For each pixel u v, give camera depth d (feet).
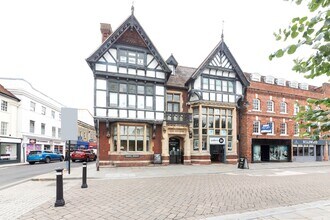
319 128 7.57
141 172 54.75
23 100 104.58
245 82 82.69
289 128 93.40
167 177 47.50
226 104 78.64
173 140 76.79
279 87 93.30
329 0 6.51
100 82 66.23
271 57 7.31
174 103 77.05
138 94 69.87
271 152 90.22
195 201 26.32
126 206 24.26
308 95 98.37
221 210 22.88
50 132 131.64
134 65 69.26
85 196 29.04
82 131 182.70
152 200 26.84
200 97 75.51
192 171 56.95
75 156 95.76
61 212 22.25
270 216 20.75
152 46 70.85
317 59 6.82
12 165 86.07
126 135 68.03
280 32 7.19
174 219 20.21
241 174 52.60
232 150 78.54
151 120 70.08
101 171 56.85
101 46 65.41
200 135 74.18
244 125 85.25
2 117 93.76
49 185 38.06
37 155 92.58
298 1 6.85
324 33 6.20
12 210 23.15
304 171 60.29
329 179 44.86
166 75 72.79
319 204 25.04
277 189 33.76
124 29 67.77
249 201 26.45
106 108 66.03
